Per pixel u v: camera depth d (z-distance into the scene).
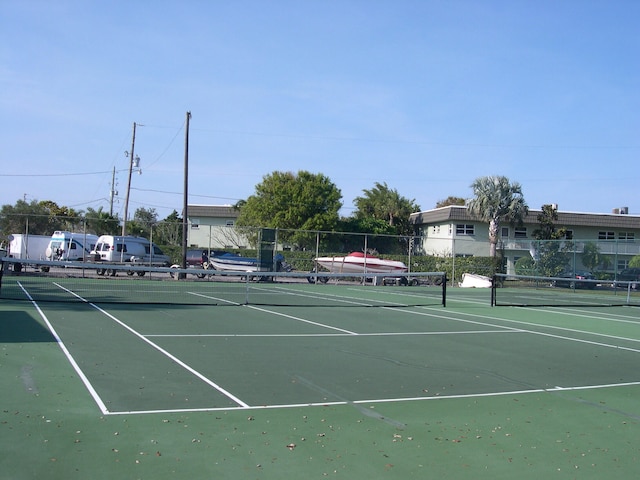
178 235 38.78
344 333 14.96
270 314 18.70
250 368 10.18
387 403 8.12
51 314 16.25
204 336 13.60
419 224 60.16
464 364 11.26
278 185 51.78
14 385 8.35
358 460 5.88
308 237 41.28
